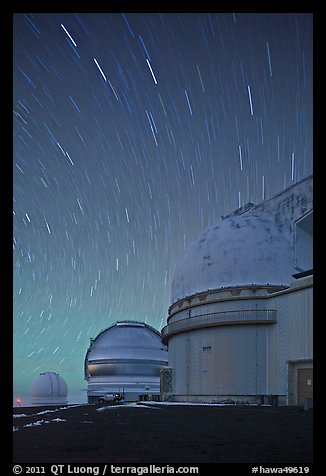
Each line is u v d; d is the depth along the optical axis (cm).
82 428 1741
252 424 1798
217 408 2797
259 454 1105
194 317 3922
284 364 3378
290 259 3906
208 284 3984
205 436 1434
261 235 3981
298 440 1343
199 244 4278
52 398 7956
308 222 3997
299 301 3334
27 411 3456
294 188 4091
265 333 3575
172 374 4212
